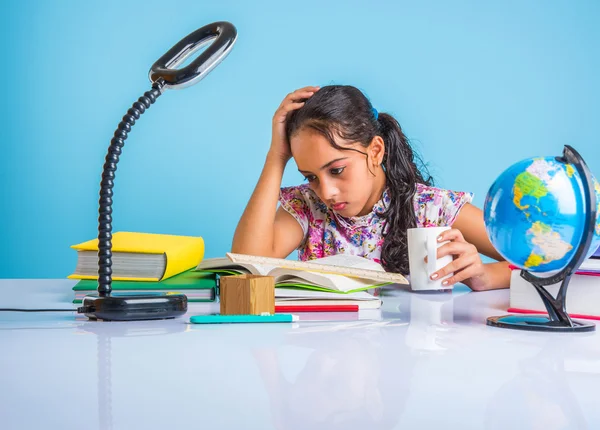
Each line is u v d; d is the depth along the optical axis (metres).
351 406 0.40
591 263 0.82
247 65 3.98
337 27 3.98
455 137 3.99
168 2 3.98
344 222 1.83
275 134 1.68
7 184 3.96
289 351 0.57
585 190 0.71
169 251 1.04
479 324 0.77
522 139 3.98
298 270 0.98
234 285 0.84
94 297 0.82
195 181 4.00
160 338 0.66
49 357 0.55
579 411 0.38
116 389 0.44
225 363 0.52
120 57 3.99
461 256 1.18
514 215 0.72
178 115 3.97
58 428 0.36
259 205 1.69
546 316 0.80
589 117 3.95
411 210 1.78
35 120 3.97
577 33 3.94
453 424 0.36
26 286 1.35
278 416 0.38
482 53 3.97
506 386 0.44
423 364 0.52
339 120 1.54
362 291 1.00
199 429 0.36
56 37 3.98
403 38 3.98
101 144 4.00
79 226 4.02
